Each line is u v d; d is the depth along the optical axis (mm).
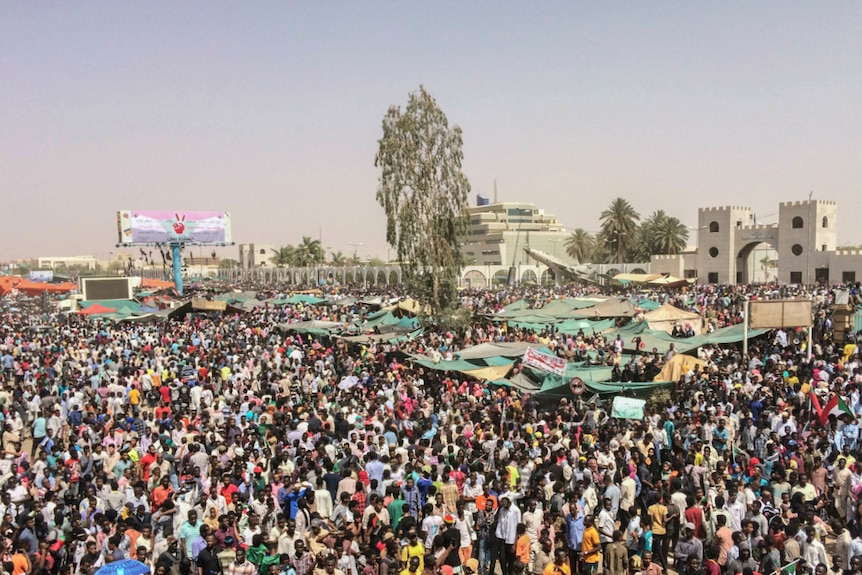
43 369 26234
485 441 14969
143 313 49469
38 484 14328
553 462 13828
